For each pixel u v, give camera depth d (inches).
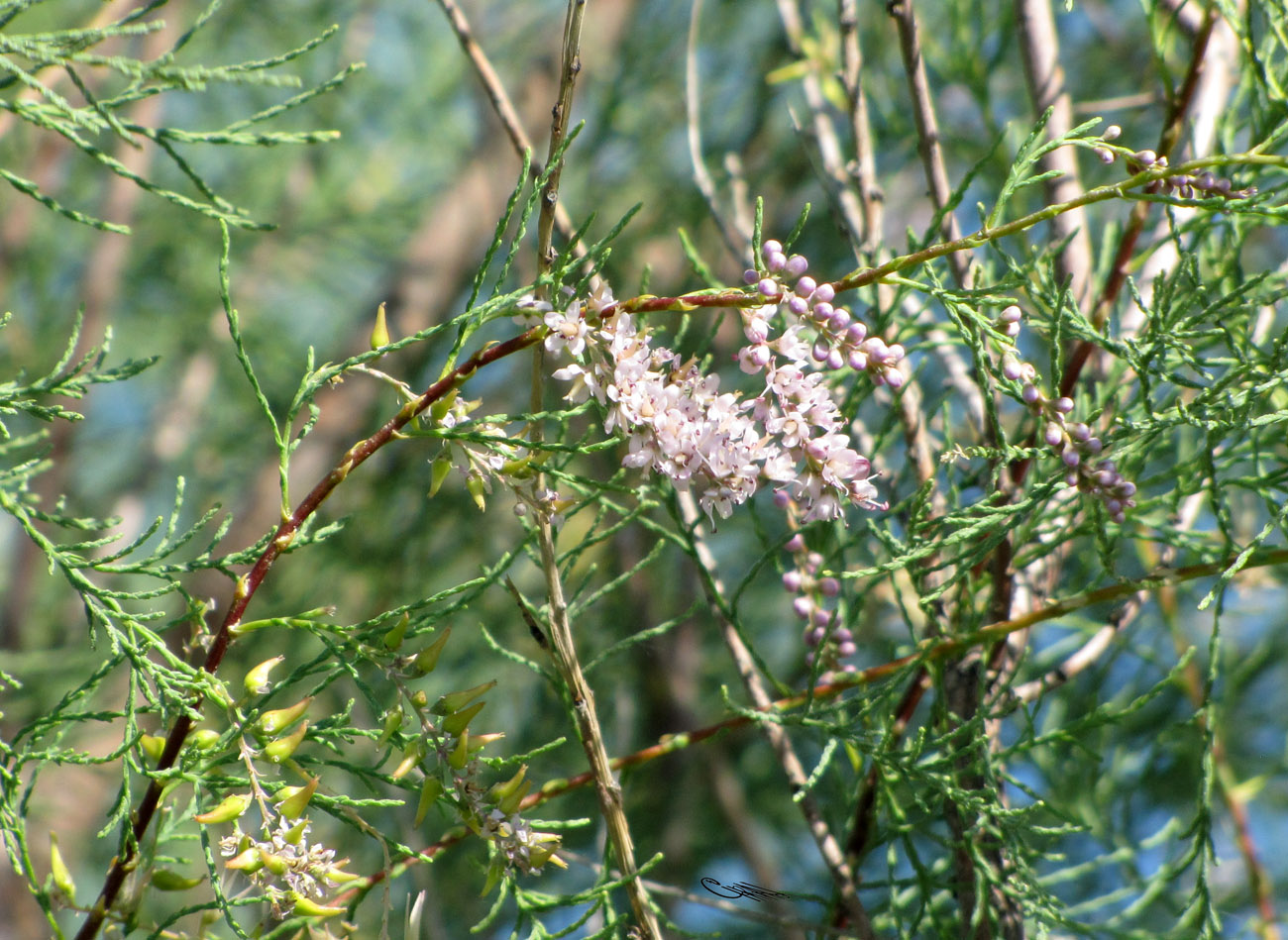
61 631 55.3
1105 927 34.1
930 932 34.6
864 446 33.8
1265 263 36.5
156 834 30.9
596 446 30.4
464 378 30.6
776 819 50.9
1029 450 31.1
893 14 33.0
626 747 44.4
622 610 49.1
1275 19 32.7
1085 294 34.1
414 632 30.9
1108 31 50.8
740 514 49.8
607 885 31.4
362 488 55.9
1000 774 32.8
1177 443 34.7
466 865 42.6
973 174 31.5
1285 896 42.8
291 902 30.4
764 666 32.8
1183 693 40.1
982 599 34.0
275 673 47.3
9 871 47.4
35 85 31.3
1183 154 34.1
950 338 34.8
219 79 31.6
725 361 48.8
